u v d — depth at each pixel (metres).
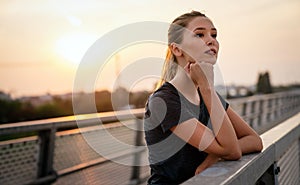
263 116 9.74
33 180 2.96
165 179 1.24
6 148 2.75
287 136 1.74
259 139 1.33
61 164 3.21
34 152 3.02
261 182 1.44
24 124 2.76
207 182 0.83
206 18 1.27
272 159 1.41
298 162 2.53
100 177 3.42
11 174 2.78
